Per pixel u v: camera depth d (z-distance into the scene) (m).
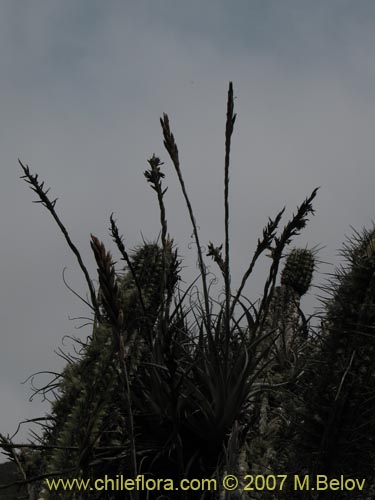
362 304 5.92
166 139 6.80
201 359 6.73
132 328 5.88
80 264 6.44
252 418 6.65
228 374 6.54
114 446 6.34
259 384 6.84
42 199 6.44
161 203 6.80
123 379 4.94
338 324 5.98
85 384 5.46
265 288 6.75
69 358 6.53
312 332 6.46
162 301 6.75
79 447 5.11
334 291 6.19
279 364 7.50
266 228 6.67
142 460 6.29
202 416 6.57
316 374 6.06
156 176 6.80
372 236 6.09
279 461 6.20
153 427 6.61
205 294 6.75
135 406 6.64
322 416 5.95
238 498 6.00
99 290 6.68
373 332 5.89
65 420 5.77
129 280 6.79
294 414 6.11
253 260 6.74
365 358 5.90
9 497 5.87
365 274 5.93
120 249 6.48
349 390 5.90
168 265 7.03
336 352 5.96
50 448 5.84
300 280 8.70
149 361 6.85
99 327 5.73
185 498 6.23
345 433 5.89
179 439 6.32
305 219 6.62
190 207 6.80
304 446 6.00
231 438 5.84
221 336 6.86
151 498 6.54
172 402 6.27
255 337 6.82
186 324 7.21
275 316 8.23
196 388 6.50
